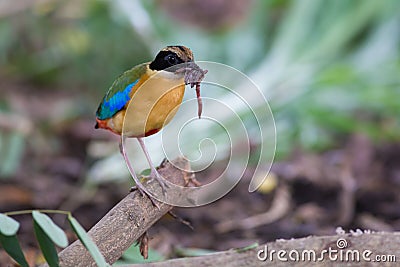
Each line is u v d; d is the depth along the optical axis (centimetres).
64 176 1062
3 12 1308
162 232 780
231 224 848
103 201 961
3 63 1455
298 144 1100
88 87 1424
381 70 1261
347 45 1367
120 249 488
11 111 1229
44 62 1446
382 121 1223
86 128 1236
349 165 1027
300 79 1208
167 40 1328
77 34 1375
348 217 877
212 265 507
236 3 1366
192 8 1352
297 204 926
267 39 1387
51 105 1323
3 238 454
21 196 957
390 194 956
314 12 1302
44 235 434
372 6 1310
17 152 1063
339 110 1187
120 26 1370
